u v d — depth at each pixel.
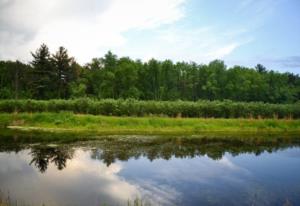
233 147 30.98
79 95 77.44
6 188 15.77
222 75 106.75
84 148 27.89
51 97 82.50
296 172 20.77
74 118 42.56
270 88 112.44
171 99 98.44
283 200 14.82
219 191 16.19
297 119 57.62
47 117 42.81
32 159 23.11
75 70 87.44
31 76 85.19
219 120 48.44
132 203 13.89
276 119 53.91
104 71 89.38
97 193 15.30
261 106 56.16
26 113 45.34
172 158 24.55
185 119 46.59
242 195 15.53
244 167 22.19
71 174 18.98
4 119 42.19
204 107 52.12
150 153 26.34
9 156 24.09
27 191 15.33
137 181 17.77
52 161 22.56
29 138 32.91
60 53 84.44
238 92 105.12
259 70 137.88
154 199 14.64
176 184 17.34
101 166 21.23
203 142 33.62
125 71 86.38
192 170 20.83
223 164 23.03
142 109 48.50
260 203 14.34
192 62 111.56
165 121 44.75
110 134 37.66
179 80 108.38
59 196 14.65
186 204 14.03
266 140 36.94
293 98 113.12
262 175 19.94
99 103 47.88
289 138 39.31
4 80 97.25
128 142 31.78
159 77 98.56
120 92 87.12
